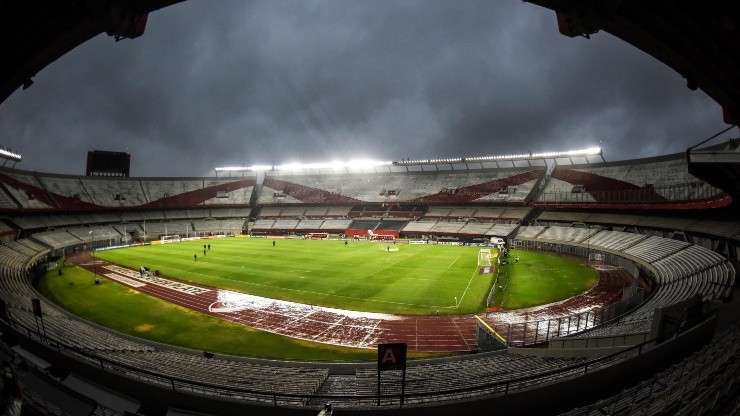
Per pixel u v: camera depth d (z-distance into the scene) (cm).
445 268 4475
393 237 7738
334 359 2088
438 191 8925
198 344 2284
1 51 837
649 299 2706
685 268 3322
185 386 1335
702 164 1695
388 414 976
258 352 2178
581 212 6912
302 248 6272
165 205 8856
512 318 2714
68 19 800
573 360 1520
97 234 6850
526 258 5256
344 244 6850
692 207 4275
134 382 1172
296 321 2675
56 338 1702
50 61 961
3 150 6112
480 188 8506
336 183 10262
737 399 891
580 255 5562
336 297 3241
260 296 3278
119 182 8488
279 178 10869
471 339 2369
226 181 10188
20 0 717
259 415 1030
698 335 1369
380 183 9831
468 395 1234
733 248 3638
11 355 1172
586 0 824
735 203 3092
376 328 2545
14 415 677
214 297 3250
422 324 2620
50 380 1059
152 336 2402
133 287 3588
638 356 1162
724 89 1021
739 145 1528
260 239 7794
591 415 905
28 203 6356
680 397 882
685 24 795
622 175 6588
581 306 3002
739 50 841
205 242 7156
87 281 3847
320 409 995
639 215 5862
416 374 1593
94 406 962
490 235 7156
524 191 7919
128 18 868
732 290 2366
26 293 2914
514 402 1012
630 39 933
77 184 7669
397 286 3600
